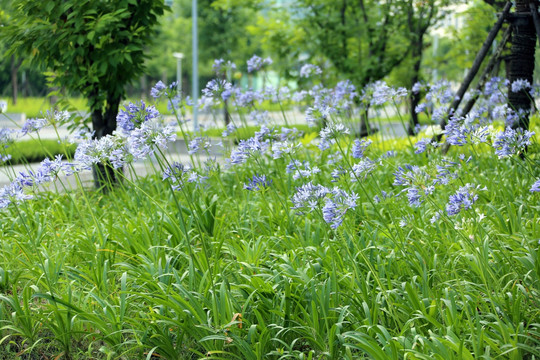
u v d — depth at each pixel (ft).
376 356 10.38
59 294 13.82
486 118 22.03
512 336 10.96
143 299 14.07
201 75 148.25
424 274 12.73
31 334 13.00
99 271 14.44
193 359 12.22
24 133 18.25
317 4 45.62
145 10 27.04
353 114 37.42
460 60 49.11
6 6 27.91
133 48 24.89
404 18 47.16
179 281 12.87
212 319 12.41
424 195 12.01
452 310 11.12
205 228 17.58
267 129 15.80
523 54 24.76
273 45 45.75
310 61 45.83
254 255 14.65
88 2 24.91
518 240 13.89
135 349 12.41
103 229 18.43
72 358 12.69
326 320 11.57
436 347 10.30
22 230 18.58
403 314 12.16
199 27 107.86
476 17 46.06
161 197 23.53
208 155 17.29
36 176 13.37
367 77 44.24
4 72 137.49
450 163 12.25
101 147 13.58
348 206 10.94
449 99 23.18
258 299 12.94
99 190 24.23
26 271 15.78
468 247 13.39
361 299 12.44
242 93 25.40
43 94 144.66
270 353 11.46
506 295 11.96
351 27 43.98
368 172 13.61
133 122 12.71
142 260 14.82
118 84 27.02
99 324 12.28
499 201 18.08
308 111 16.53
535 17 23.70
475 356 10.03
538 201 17.29
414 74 44.52
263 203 19.70
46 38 25.25
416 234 14.28
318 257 14.53
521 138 12.94
